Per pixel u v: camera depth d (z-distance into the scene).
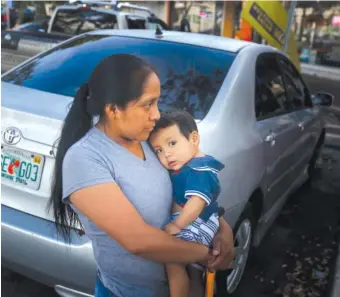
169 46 2.99
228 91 2.69
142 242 1.25
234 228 2.61
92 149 1.27
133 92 1.24
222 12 18.31
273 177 3.30
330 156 6.47
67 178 1.26
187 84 2.70
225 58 2.95
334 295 2.76
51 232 2.06
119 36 3.19
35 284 2.76
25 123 2.22
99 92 1.27
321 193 5.01
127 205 1.24
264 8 7.22
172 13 19.94
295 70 4.25
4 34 7.89
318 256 3.53
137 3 20.16
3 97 2.46
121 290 1.47
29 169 2.20
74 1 9.26
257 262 3.35
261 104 3.13
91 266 1.98
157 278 1.46
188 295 1.57
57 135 2.12
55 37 7.66
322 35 16.52
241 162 2.54
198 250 1.42
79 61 2.94
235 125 2.62
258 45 3.49
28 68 3.00
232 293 2.87
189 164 1.48
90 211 1.24
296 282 3.11
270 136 3.05
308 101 4.57
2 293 2.63
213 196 1.50
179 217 1.43
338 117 9.00
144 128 1.29
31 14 16.81
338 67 16.14
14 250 2.14
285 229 3.99
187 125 1.47
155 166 1.41
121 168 1.29
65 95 2.63
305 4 16.36
